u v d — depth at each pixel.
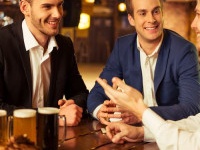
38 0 1.87
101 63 12.51
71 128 1.79
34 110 1.29
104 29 13.12
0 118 1.26
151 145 1.55
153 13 1.93
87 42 12.53
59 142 1.52
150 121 1.39
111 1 12.63
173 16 4.64
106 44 13.16
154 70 2.06
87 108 2.07
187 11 4.59
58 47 2.18
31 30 2.03
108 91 1.46
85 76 8.56
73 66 2.32
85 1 5.24
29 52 2.04
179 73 2.00
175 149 1.34
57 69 2.16
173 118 1.73
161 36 2.02
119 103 1.46
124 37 2.21
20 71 2.02
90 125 1.86
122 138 1.57
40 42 2.05
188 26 4.65
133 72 2.11
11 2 6.64
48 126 1.29
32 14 1.92
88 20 5.38
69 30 6.58
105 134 1.69
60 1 1.90
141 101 1.42
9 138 1.21
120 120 1.84
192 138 1.34
